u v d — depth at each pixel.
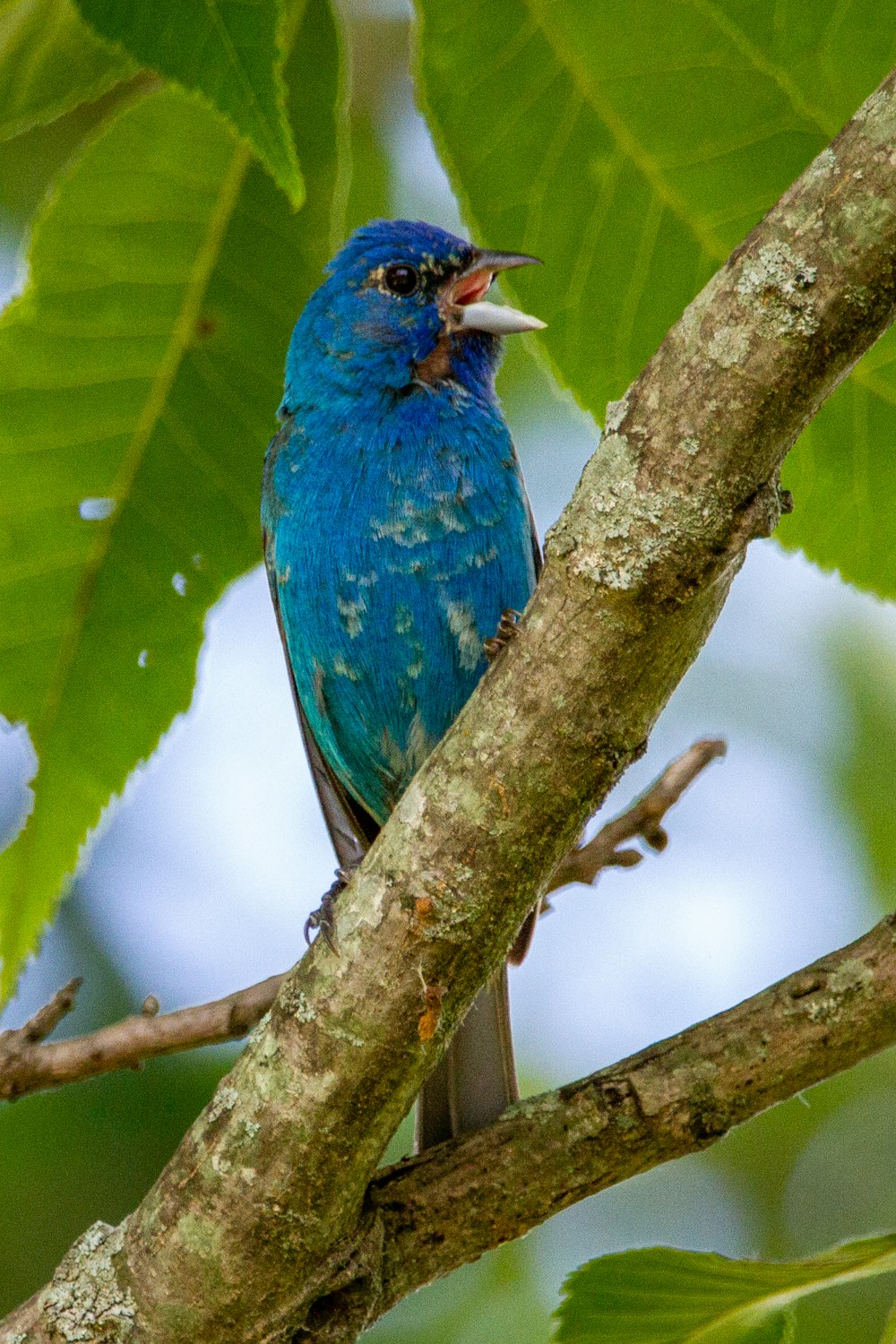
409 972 5.84
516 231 6.17
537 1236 10.88
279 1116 5.97
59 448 6.86
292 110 6.23
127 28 4.61
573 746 5.57
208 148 6.46
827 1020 6.13
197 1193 6.08
